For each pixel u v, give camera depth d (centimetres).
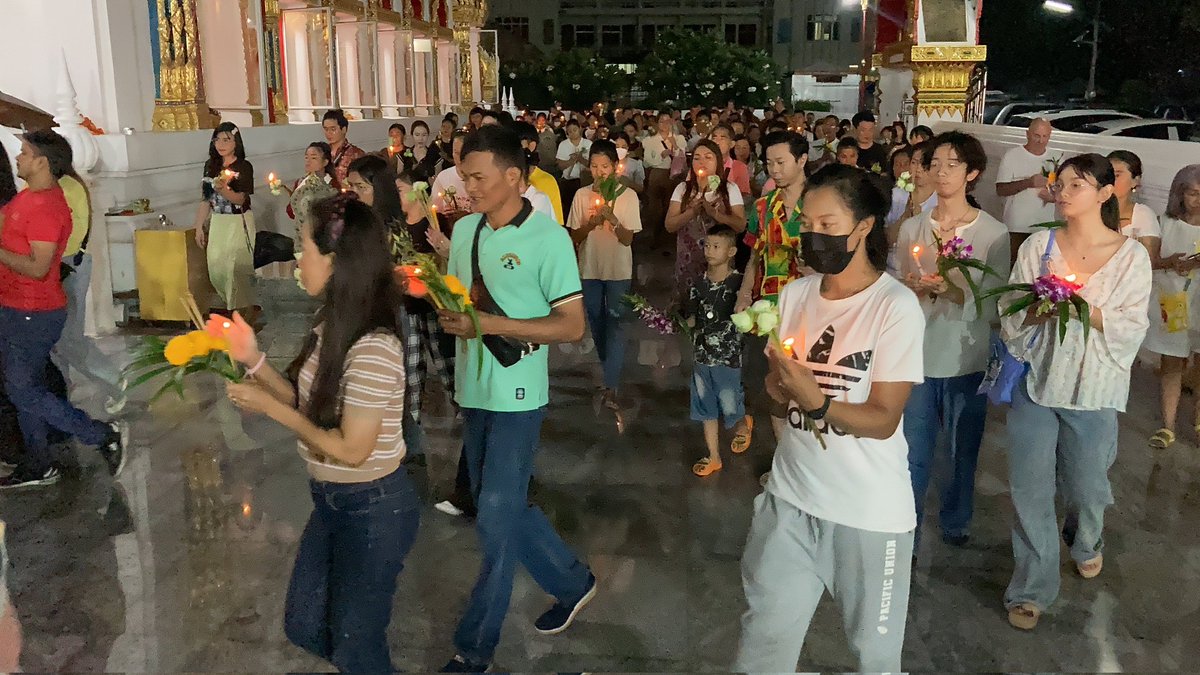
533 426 371
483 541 368
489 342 358
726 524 518
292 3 1586
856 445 289
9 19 938
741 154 1151
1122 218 593
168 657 388
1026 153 782
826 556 298
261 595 436
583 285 690
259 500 536
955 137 446
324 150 823
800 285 312
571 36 6166
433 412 701
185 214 996
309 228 293
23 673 375
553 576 402
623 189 669
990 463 607
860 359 288
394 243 477
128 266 892
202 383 739
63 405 551
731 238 564
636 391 759
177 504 530
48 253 519
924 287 442
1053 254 407
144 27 1005
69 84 823
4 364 536
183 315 881
